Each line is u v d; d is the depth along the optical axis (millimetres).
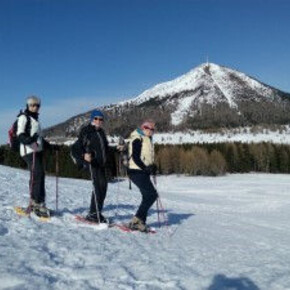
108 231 10023
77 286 5848
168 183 84062
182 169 115938
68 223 10148
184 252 8875
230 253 9352
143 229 10633
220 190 61344
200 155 116125
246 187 68625
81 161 10406
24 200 13133
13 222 9336
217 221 16219
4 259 6578
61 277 6160
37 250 7367
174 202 26609
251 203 36156
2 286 5496
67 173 72312
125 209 14875
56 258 7102
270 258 9180
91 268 6734
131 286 6102
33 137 9883
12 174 27172
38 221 9867
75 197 17359
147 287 6156
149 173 10703
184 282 6613
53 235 8734
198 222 14805
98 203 10586
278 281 7098
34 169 10117
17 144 10125
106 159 10625
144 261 7629
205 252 9133
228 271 7551
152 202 10688
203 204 29656
